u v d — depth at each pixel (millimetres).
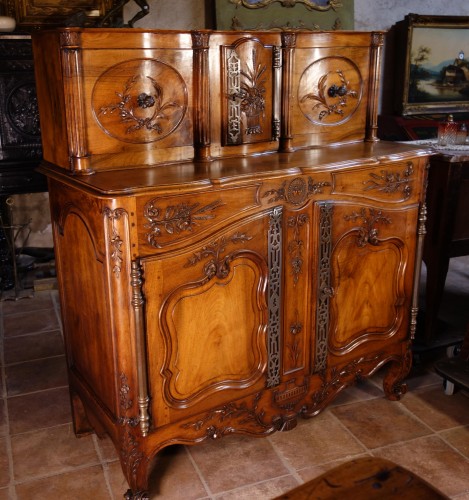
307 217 2078
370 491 1286
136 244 1725
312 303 2188
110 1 4000
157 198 1728
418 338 3029
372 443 2326
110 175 1863
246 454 2266
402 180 2311
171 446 2311
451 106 5070
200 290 1900
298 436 2373
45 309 3709
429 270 2924
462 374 2469
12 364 3008
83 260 1930
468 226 2982
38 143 3709
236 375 2086
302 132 2334
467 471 2160
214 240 1880
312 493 1281
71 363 2291
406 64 4812
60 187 2008
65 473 2168
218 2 4117
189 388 1979
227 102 2098
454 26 4863
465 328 3166
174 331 1882
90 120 1860
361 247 2273
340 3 4469
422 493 1280
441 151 2865
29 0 3852
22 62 3574
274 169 1951
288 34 2154
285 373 2203
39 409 2596
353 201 2184
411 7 4902
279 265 2057
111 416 1962
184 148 2082
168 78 1979
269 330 2102
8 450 2303
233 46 2059
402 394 2643
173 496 2041
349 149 2348
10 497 2041
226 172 1903
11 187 3723
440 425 2449
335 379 2369
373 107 2486
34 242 4395
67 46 1749
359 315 2373
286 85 2215
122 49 1860
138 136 1969
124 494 2008
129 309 1779
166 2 4137
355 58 2379
